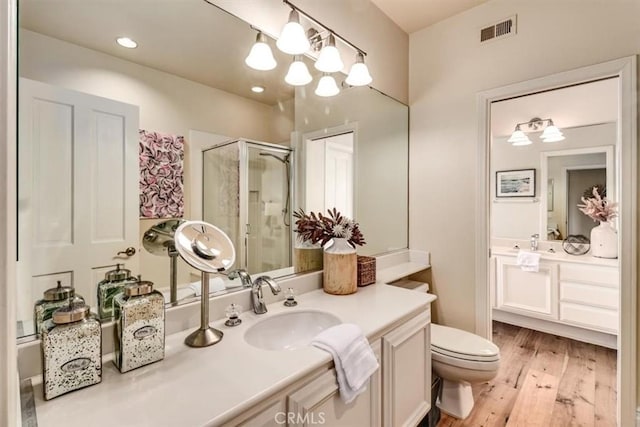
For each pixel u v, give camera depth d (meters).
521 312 3.08
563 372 2.24
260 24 1.42
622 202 1.60
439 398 1.82
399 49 2.35
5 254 0.38
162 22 1.16
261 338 1.20
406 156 2.45
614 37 1.62
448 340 1.77
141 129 1.11
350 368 0.99
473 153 2.13
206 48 1.28
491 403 1.89
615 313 2.55
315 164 1.77
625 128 1.59
